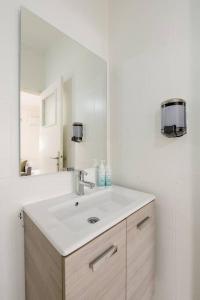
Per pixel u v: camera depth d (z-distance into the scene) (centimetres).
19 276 84
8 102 78
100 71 127
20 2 81
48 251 59
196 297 94
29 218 76
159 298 108
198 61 91
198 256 93
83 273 56
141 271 90
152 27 108
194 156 93
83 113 116
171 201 102
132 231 81
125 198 104
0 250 78
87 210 99
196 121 92
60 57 100
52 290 57
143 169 114
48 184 95
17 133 81
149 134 110
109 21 134
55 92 98
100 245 62
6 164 78
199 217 92
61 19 101
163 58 103
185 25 95
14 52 80
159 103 105
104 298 65
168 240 104
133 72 118
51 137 97
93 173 124
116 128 130
